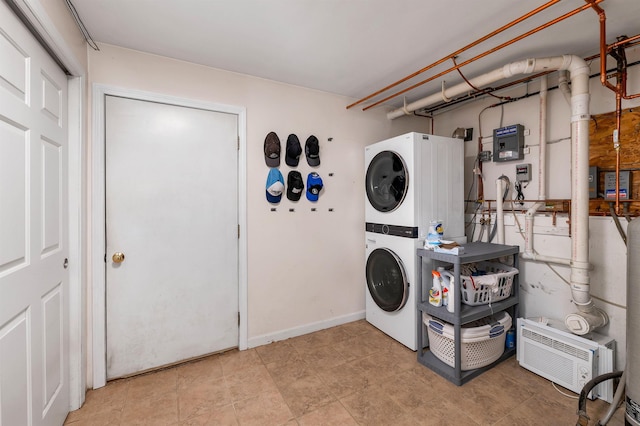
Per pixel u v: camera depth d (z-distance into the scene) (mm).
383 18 1632
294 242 2570
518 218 2424
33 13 1138
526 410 1637
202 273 2199
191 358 2172
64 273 1586
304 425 1550
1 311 1044
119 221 1929
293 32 1763
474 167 2830
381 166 2600
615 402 1420
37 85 1299
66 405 1600
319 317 2715
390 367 2086
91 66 1827
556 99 2252
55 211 1488
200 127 2168
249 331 2377
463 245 2369
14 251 1133
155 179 2027
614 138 1828
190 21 1645
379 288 2654
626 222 1858
